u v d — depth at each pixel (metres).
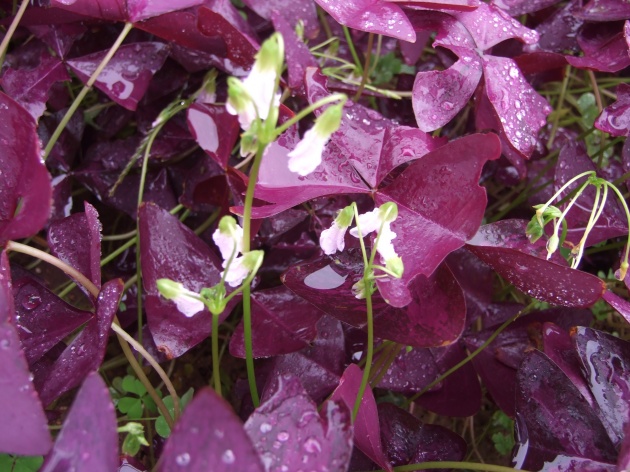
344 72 0.27
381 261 0.17
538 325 0.22
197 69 0.24
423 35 0.26
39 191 0.14
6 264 0.16
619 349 0.18
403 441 0.20
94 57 0.23
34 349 0.18
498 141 0.16
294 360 0.20
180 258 0.19
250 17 0.25
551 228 0.21
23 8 0.21
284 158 0.19
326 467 0.14
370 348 0.17
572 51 0.25
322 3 0.19
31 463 0.18
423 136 0.20
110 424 0.13
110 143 0.25
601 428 0.18
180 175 0.25
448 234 0.17
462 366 0.22
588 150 0.29
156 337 0.19
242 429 0.12
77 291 0.25
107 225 0.26
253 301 0.20
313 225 0.22
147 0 0.21
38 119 0.23
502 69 0.21
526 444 0.18
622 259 0.21
